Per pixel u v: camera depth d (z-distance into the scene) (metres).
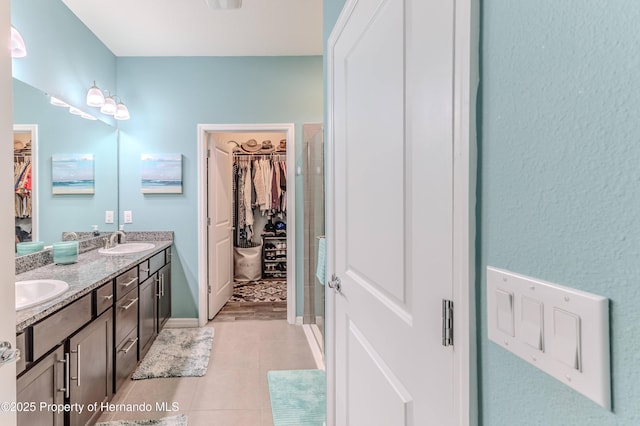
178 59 3.22
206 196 3.35
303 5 2.42
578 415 0.36
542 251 0.41
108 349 1.91
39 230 2.18
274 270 5.18
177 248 3.25
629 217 0.32
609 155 0.33
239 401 2.04
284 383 2.24
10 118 0.86
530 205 0.43
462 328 0.56
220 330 3.15
